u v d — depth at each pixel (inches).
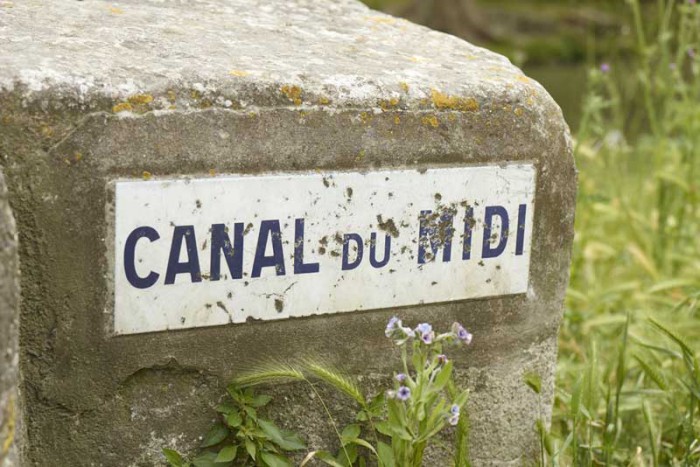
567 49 675.4
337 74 116.6
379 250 118.9
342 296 118.0
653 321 138.1
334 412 121.6
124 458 111.8
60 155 102.3
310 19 144.8
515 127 123.6
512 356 130.3
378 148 116.6
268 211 112.2
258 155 110.8
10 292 90.0
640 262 199.5
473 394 129.0
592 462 140.6
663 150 226.4
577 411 130.6
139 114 104.9
